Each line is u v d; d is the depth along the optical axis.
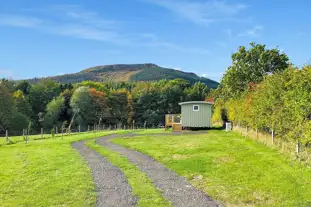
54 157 19.41
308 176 12.55
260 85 24.27
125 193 11.32
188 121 40.44
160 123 90.50
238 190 11.47
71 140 30.94
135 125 89.06
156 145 24.23
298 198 10.23
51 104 76.38
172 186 12.34
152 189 11.85
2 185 12.39
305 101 13.98
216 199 10.65
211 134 32.06
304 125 14.22
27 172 14.85
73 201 10.34
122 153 20.91
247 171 14.01
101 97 83.31
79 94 79.44
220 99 50.44
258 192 11.12
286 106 16.53
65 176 13.95
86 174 14.39
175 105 94.00
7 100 62.12
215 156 17.92
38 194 11.13
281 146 18.42
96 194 11.20
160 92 93.75
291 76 16.94
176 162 17.00
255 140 23.97
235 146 21.47
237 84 50.22
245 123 28.91
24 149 24.11
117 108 87.75
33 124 70.81
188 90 101.44
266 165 14.84
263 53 49.38
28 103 77.56
